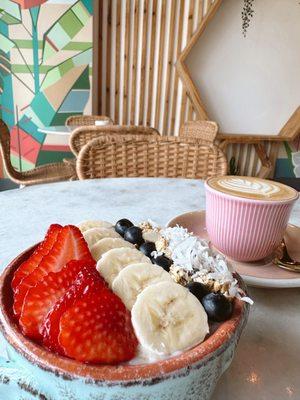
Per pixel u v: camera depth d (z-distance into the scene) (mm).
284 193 528
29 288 296
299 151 3771
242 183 572
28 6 2828
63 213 725
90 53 3021
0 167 3283
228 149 3701
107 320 257
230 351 279
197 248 348
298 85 3574
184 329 273
